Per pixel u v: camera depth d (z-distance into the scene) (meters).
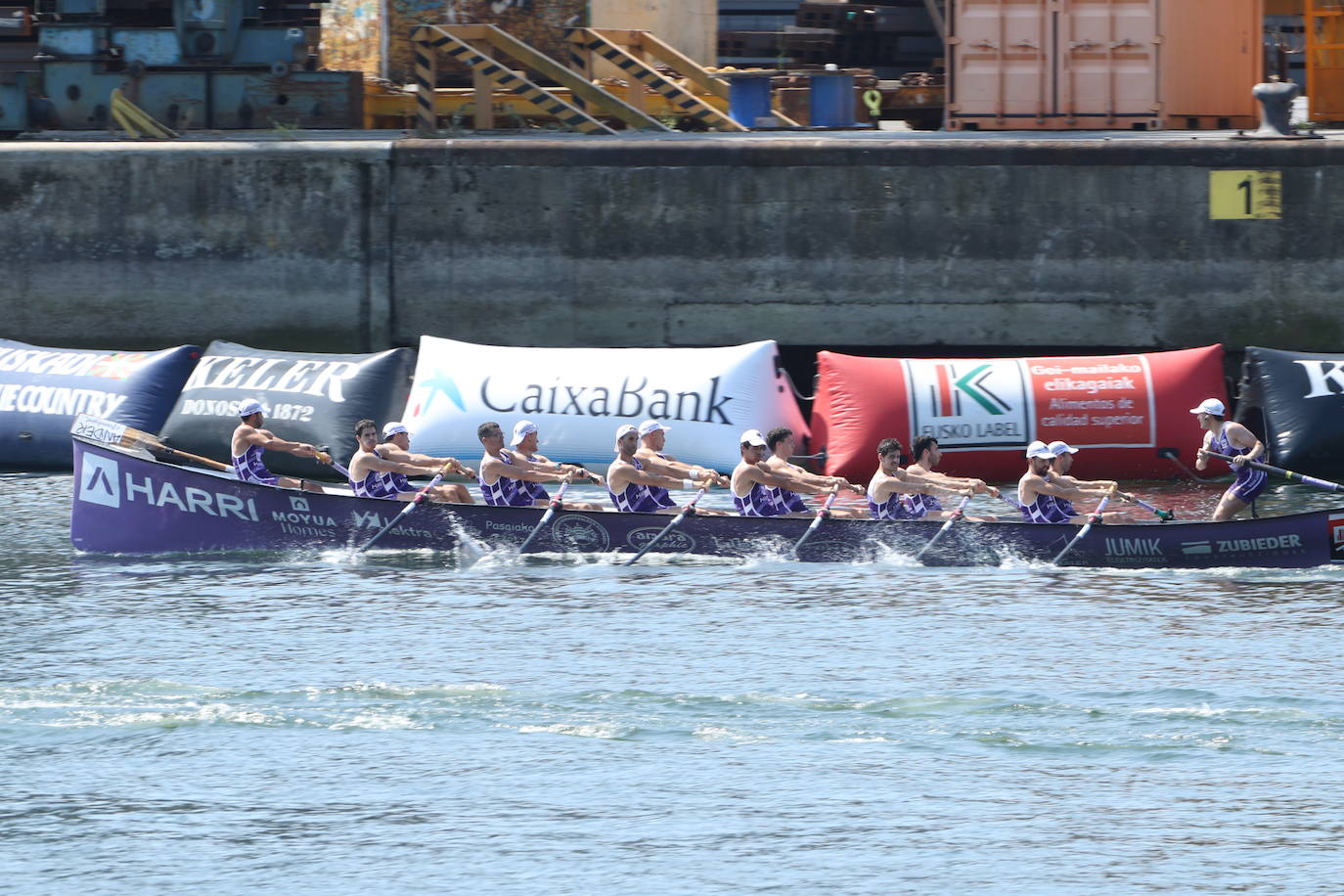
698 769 45.47
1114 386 81.69
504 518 69.94
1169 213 87.38
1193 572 66.19
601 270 90.06
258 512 71.00
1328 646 54.62
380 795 43.91
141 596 63.34
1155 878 38.47
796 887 38.34
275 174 90.44
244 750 47.06
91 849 40.78
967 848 40.28
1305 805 42.28
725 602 62.09
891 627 58.03
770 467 70.56
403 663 54.22
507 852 40.41
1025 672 52.50
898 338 89.44
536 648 55.91
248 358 86.06
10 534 73.75
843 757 46.16
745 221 89.06
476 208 90.06
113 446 71.19
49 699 50.91
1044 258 88.19
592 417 82.06
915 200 88.25
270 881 39.00
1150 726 47.78
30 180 91.19
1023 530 67.38
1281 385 82.75
